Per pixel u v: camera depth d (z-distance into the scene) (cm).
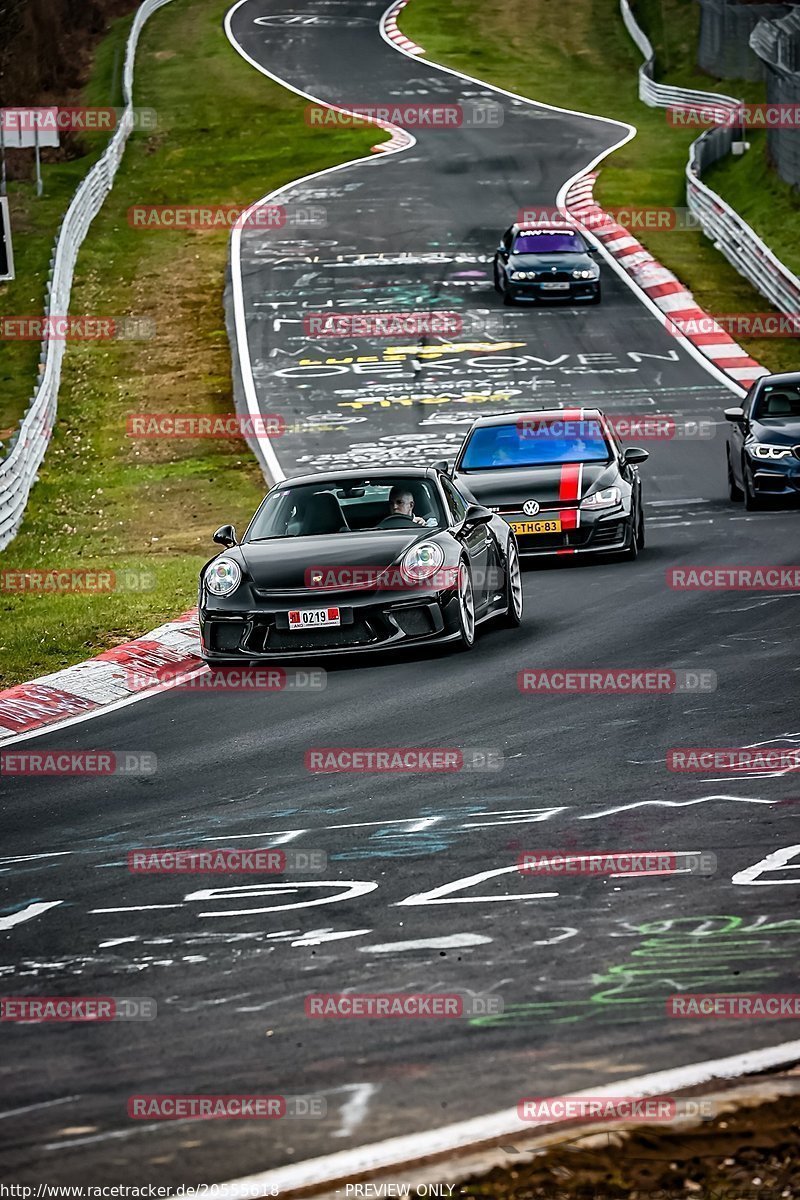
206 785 3206
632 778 2998
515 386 10638
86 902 2458
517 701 3781
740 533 6406
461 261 14288
